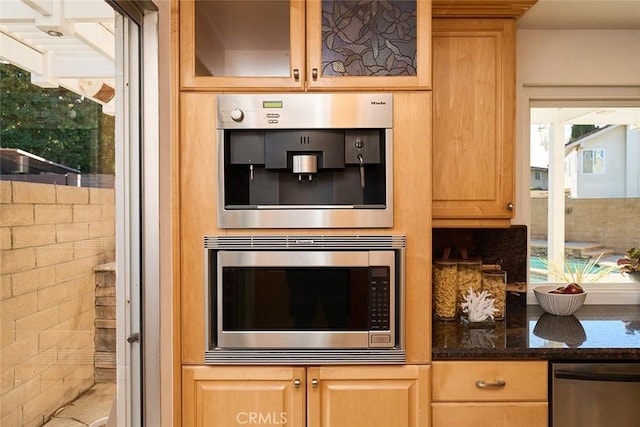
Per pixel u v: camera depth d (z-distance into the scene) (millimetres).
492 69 1931
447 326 1925
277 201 1763
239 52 1648
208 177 1627
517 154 2299
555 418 1614
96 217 1371
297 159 1644
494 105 1932
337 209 1618
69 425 1221
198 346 1630
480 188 1938
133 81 1617
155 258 1643
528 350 1625
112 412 1481
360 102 1614
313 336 1621
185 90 1621
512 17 1928
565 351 1622
